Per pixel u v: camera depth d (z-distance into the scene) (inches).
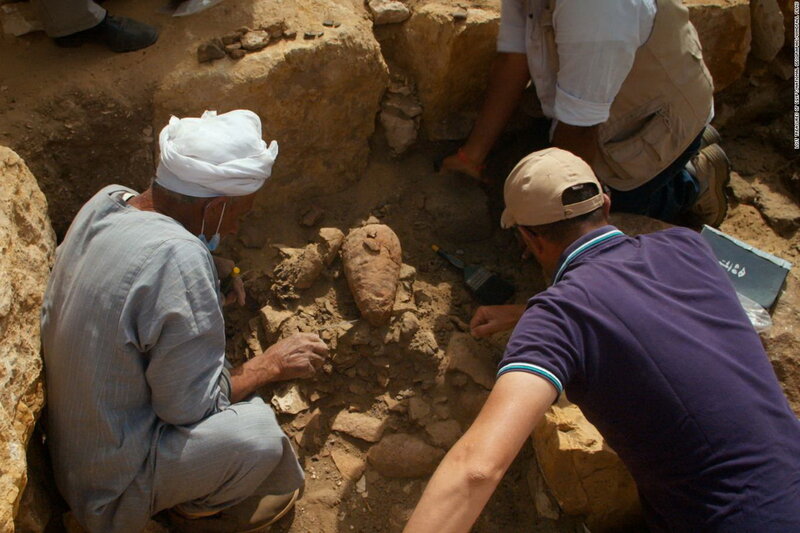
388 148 126.1
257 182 80.3
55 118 101.5
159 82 104.3
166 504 81.4
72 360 73.8
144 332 72.0
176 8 114.8
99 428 75.4
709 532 64.6
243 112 82.5
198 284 73.7
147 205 79.4
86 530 81.5
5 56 106.7
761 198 141.7
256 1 115.7
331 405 102.3
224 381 86.9
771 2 142.2
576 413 92.3
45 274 85.0
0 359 71.2
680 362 65.2
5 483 64.8
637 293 67.9
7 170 84.9
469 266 117.0
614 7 89.6
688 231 76.4
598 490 90.7
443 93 123.9
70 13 101.8
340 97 114.1
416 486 96.8
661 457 66.7
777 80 151.6
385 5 122.1
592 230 75.3
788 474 63.7
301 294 107.0
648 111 107.1
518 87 115.0
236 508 88.0
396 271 106.6
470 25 116.0
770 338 97.4
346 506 94.3
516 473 99.3
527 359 62.3
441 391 102.3
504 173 130.0
